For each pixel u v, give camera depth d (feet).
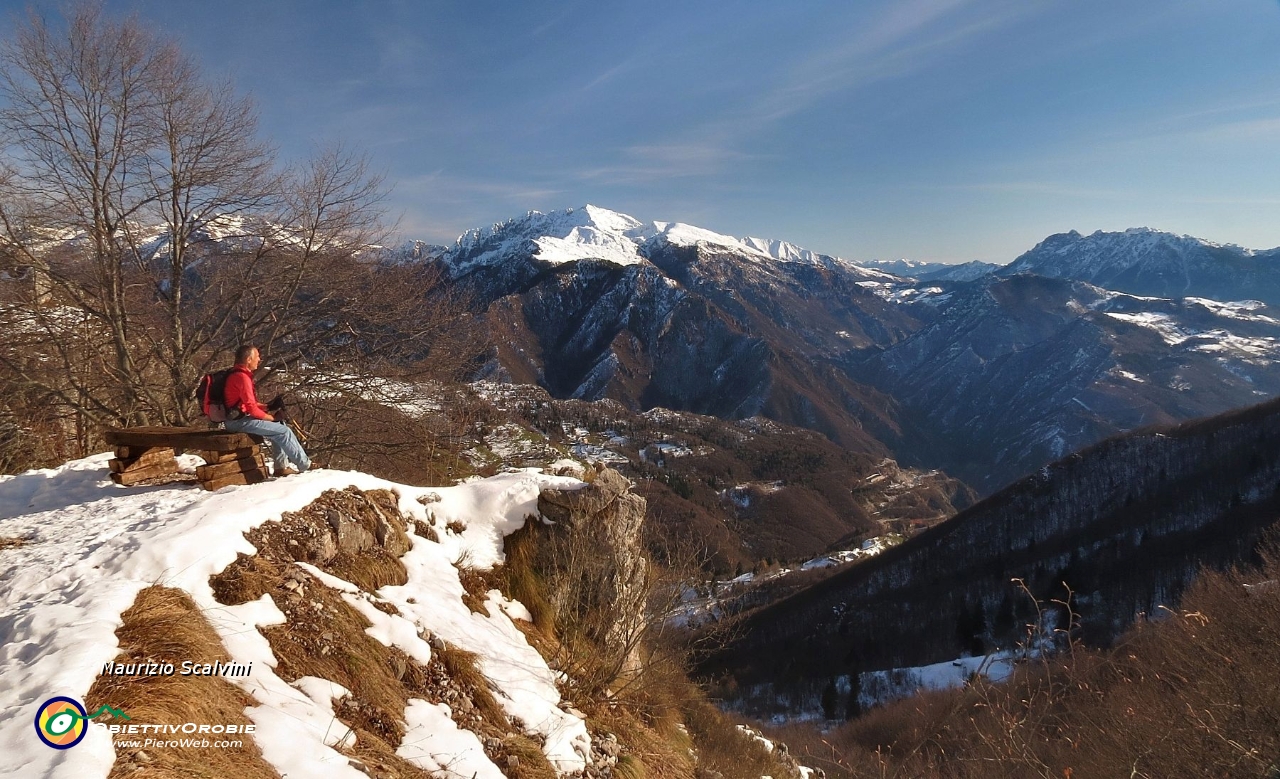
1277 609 36.52
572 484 25.23
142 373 43.45
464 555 21.62
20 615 11.87
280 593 14.80
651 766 19.74
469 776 13.21
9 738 8.39
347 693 13.53
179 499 18.66
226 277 44.45
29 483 21.52
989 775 22.13
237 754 10.03
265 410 21.83
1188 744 24.53
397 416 50.57
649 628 25.71
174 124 39.75
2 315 39.06
